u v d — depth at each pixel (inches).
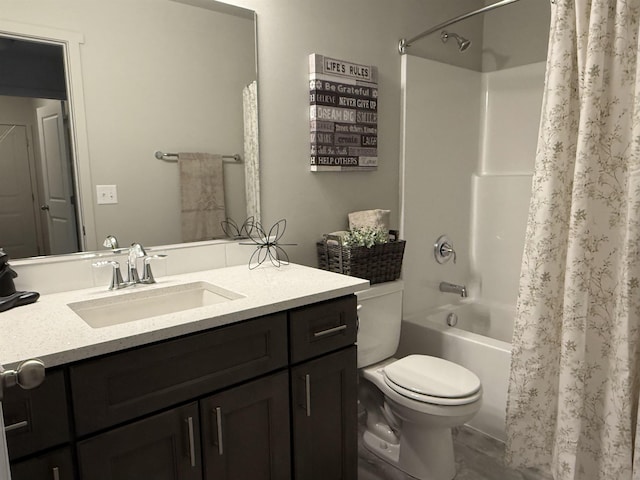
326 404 59.1
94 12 58.8
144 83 63.4
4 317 48.1
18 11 54.0
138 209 64.6
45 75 56.2
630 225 59.2
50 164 57.4
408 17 95.2
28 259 56.9
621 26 60.1
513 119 108.4
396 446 80.2
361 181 90.9
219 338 47.9
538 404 70.9
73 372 39.5
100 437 41.4
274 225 79.4
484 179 111.8
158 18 63.8
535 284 68.2
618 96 61.3
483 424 85.8
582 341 64.4
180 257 68.7
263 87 75.0
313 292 56.2
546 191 66.5
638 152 58.1
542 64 102.5
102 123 60.6
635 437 61.9
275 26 75.4
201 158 69.6
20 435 37.6
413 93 96.3
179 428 46.3
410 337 96.8
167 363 44.9
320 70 80.1
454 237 110.3
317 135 81.0
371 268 80.7
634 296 60.0
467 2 107.6
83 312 54.1
